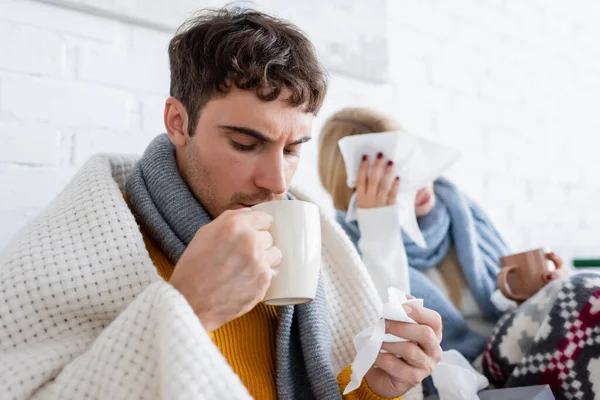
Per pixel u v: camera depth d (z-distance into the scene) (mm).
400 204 1380
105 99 1214
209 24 822
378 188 1381
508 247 1699
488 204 2021
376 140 1355
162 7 1276
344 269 1023
